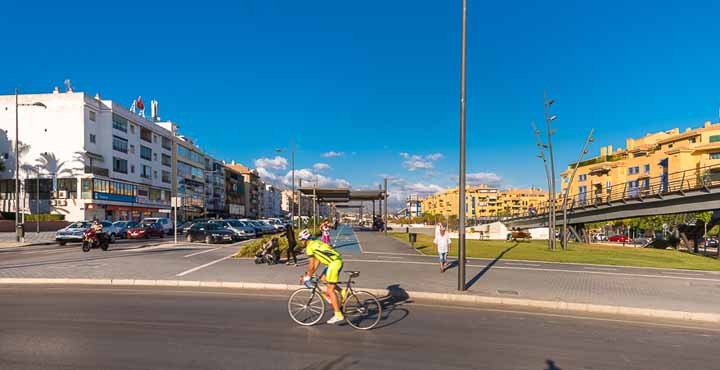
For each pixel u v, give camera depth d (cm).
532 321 783
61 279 1122
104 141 5103
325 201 5997
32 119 4809
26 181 4747
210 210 8719
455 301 973
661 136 7256
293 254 1534
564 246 2702
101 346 573
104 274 1224
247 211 11575
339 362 528
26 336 616
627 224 7050
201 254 1903
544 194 14938
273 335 643
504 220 5906
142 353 547
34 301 877
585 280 1280
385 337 646
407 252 2195
